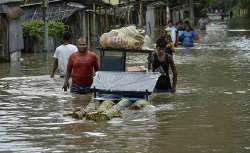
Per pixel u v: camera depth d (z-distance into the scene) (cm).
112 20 5900
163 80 1705
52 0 4394
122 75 1608
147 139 1095
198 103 1506
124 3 6262
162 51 1698
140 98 1535
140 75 1600
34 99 1589
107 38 1677
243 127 1201
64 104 1503
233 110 1398
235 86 1828
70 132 1159
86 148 1030
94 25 5094
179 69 2373
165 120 1277
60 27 3900
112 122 1258
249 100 1547
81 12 4659
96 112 1297
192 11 9456
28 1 4312
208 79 2020
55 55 1995
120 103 1433
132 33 1691
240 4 13962
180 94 1669
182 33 4028
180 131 1162
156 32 7225
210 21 12750
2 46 2848
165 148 1027
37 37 3606
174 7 9556
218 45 4216
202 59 2884
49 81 1967
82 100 1568
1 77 2130
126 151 1008
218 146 1041
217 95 1639
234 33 6462
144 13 7256
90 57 1698
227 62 2686
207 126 1211
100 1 4969
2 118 1313
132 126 1213
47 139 1102
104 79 1593
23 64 2725
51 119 1297
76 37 4588
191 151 1007
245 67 2434
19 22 3048
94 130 1176
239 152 998
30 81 1981
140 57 3050
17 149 1030
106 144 1058
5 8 2848
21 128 1203
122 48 1681
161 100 1563
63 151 1012
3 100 1573
